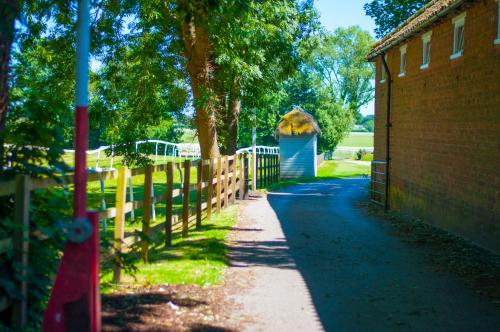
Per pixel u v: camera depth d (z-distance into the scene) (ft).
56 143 19.58
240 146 206.49
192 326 20.62
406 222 55.72
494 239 38.70
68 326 15.64
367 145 379.14
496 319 22.79
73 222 15.61
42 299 18.42
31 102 19.58
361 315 23.15
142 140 67.15
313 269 32.12
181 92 71.46
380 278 30.04
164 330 19.88
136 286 25.96
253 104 77.41
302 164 147.02
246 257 35.35
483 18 41.93
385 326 21.76
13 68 19.70
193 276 28.35
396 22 118.11
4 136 18.83
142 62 65.00
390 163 71.26
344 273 31.17
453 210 47.73
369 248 39.83
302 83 220.64
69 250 15.78
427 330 21.35
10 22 18.15
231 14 30.76
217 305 23.68
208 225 49.75
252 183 94.53
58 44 53.83
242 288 26.91
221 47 56.49
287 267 32.45
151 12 55.26
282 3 65.77
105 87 67.41
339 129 228.22
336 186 113.39
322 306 24.34
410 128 62.54
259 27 57.82
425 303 25.09
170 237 37.86
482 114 41.57
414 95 60.95
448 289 27.68
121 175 26.66
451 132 48.65
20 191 17.39
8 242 17.04
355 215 62.18
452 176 48.08
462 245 41.50
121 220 26.63
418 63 59.57
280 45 68.80
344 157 277.44
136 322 20.49
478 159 42.22
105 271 26.55
